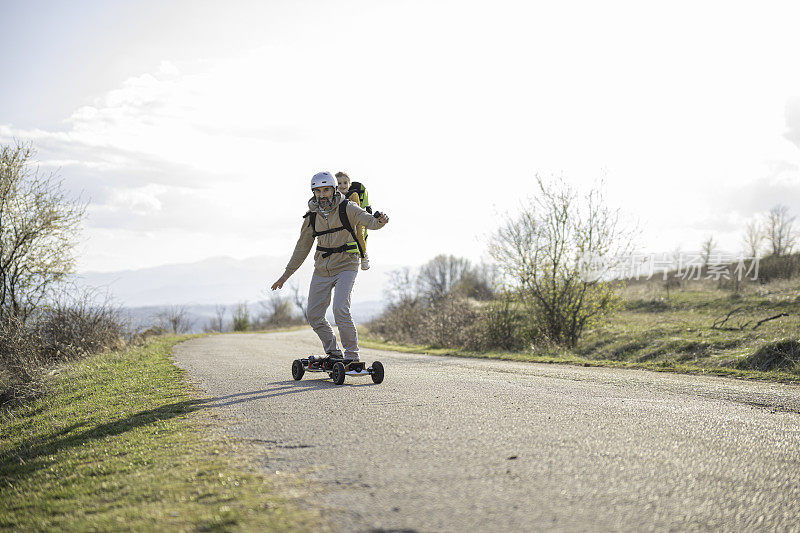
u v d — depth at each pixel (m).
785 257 27.20
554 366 11.52
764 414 5.19
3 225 16.70
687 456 3.69
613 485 3.11
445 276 48.47
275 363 10.77
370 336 30.88
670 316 19.05
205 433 4.76
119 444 4.81
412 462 3.54
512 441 4.04
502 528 2.54
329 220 7.17
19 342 12.49
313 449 3.96
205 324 47.81
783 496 2.98
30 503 3.57
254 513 2.78
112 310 16.05
